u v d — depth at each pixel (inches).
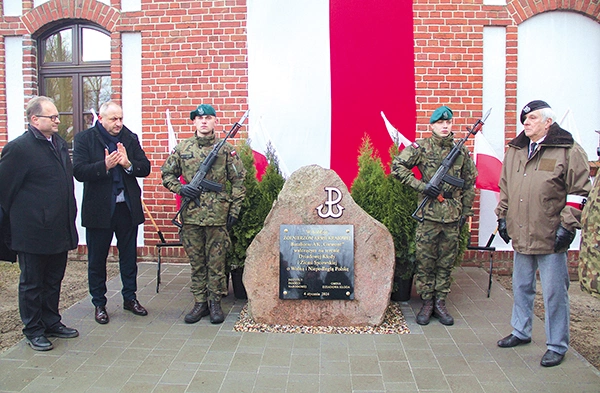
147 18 257.6
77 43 274.1
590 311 201.6
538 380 138.0
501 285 227.1
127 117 265.1
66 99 277.4
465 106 246.2
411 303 203.9
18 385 135.7
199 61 255.3
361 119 247.3
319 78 248.2
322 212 179.5
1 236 158.6
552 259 146.5
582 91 246.5
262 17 250.2
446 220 175.5
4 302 209.2
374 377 140.1
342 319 178.4
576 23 244.2
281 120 251.1
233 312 193.5
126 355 154.9
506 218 157.5
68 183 164.9
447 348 159.3
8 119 276.1
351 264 177.8
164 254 264.8
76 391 132.6
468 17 243.6
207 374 142.3
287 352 156.7
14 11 271.7
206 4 253.3
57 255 165.6
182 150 180.1
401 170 178.9
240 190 181.2
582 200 139.3
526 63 246.7
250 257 181.0
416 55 245.1
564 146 142.7
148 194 263.0
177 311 194.1
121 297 210.5
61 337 168.1
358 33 245.8
